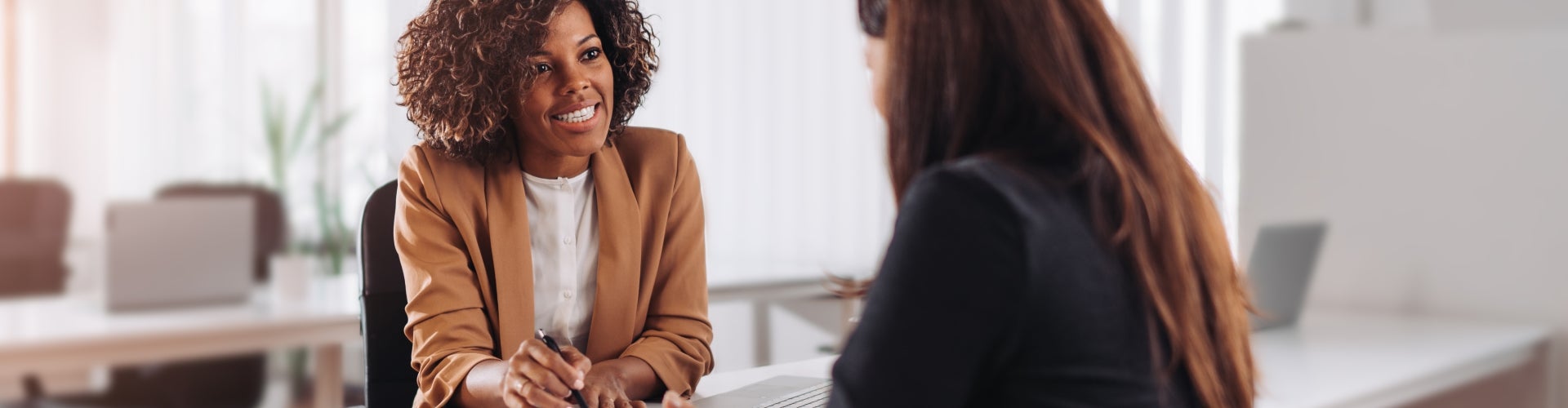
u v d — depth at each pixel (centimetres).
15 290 260
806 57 387
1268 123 251
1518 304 212
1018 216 66
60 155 331
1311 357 180
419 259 128
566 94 127
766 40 397
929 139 75
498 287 130
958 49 74
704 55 412
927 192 68
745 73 402
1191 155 267
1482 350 189
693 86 415
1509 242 216
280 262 244
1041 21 73
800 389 128
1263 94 254
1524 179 214
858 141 372
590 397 113
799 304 356
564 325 136
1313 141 242
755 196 402
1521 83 214
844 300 330
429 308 125
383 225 135
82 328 208
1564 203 211
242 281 242
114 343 203
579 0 133
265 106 356
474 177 133
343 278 277
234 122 356
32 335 199
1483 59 219
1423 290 224
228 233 241
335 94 364
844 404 69
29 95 330
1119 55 76
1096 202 70
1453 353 185
